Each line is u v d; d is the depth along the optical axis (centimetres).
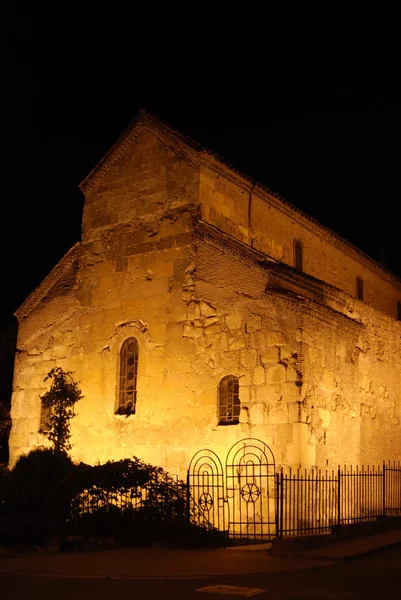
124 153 2588
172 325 2317
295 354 2044
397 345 2809
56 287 2673
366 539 1945
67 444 2459
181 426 2231
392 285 3688
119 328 2452
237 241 2227
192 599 1155
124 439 2348
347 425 2252
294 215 2773
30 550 1716
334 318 2225
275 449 2020
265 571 1445
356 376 2338
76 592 1193
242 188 2528
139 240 2466
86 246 2614
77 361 2533
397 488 2611
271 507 1991
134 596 1169
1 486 2006
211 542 1853
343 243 3127
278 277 2169
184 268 2331
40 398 2606
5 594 1162
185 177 2394
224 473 2102
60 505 1991
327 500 2066
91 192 2659
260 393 2083
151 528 1948
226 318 2205
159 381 2309
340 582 1355
